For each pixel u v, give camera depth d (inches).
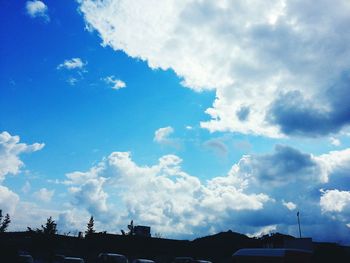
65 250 2146.9
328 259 1237.1
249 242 2308.1
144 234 2500.0
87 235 2252.7
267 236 2174.0
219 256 2277.3
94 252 2183.8
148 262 1284.4
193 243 2349.9
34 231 1971.0
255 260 863.1
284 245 1690.5
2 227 1918.1
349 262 1250.6
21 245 1930.4
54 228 1987.0
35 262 1850.4
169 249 2289.6
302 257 837.8
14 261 1157.1
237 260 916.6
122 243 2246.6
